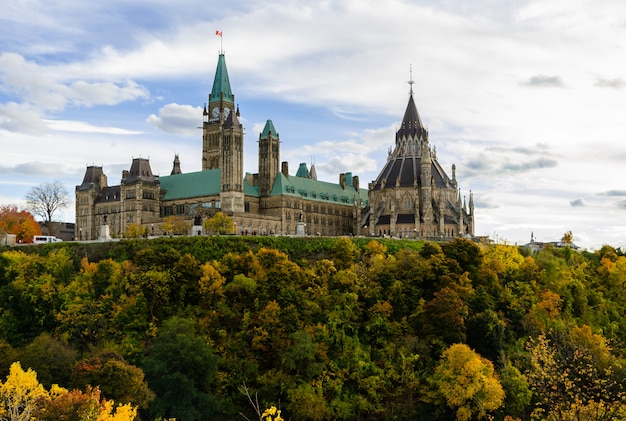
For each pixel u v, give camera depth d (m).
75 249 197.00
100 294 167.00
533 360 104.25
